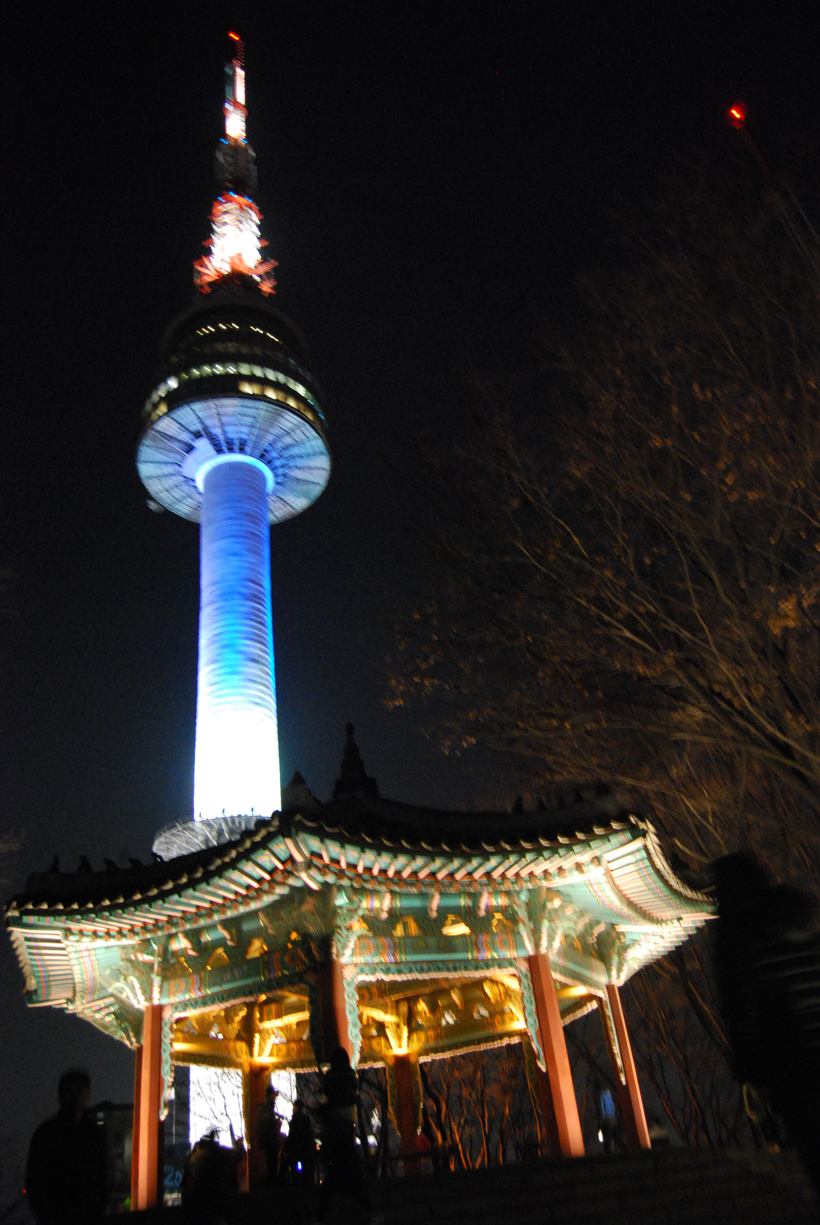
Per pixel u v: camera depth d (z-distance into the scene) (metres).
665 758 31.27
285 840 18.17
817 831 28.48
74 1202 11.50
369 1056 28.33
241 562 51.78
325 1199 13.20
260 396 57.00
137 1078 22.42
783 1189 18.97
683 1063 38.84
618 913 24.64
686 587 22.81
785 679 22.20
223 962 21.64
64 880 22.25
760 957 7.75
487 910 21.80
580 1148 19.50
